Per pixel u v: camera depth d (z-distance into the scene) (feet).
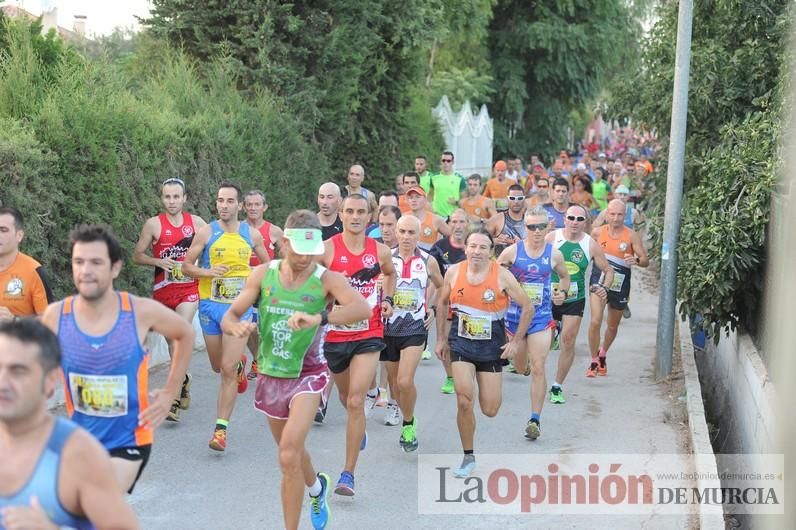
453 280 23.56
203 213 39.70
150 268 35.24
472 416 23.50
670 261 34.14
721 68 42.55
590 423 28.86
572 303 31.22
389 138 68.59
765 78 42.32
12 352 9.92
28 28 37.29
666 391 32.94
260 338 18.42
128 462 14.46
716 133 43.52
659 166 47.60
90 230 13.94
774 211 28.76
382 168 68.49
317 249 17.42
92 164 30.91
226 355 25.13
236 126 44.29
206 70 52.03
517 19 126.11
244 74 53.88
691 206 34.14
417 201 36.17
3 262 20.58
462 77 118.11
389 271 23.02
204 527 20.07
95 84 36.22
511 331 27.50
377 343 22.35
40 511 10.00
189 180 38.50
